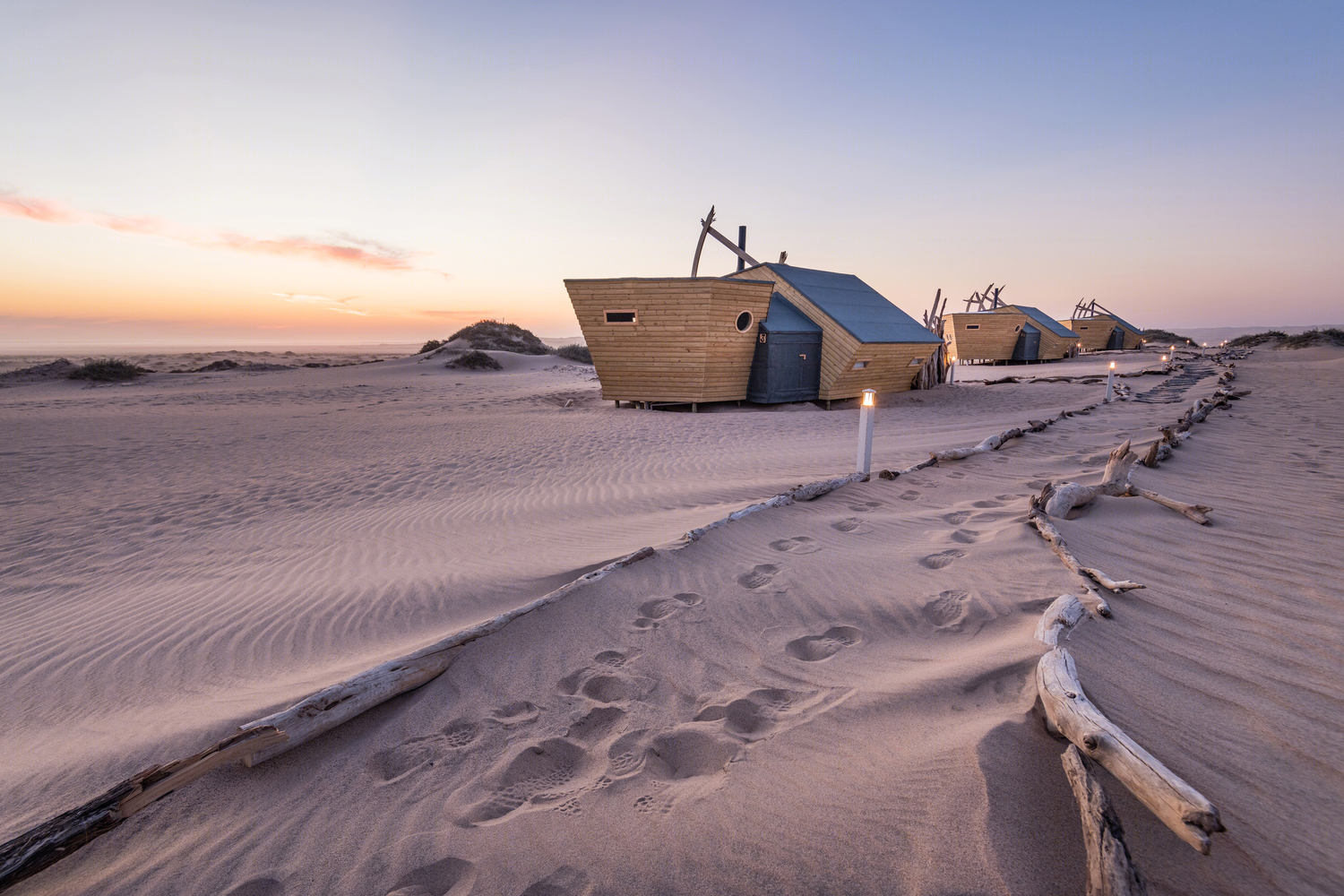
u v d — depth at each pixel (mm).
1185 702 2648
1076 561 4336
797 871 1996
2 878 2039
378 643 4164
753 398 19484
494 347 46062
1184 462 7852
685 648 3693
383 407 21078
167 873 2189
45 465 11359
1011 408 17422
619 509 7461
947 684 2943
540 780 2639
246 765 2707
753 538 5613
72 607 5137
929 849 2000
